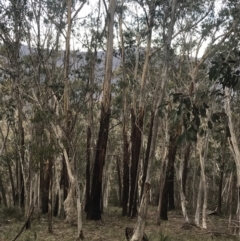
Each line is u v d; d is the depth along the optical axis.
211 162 34.06
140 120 22.00
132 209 22.33
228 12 17.45
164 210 22.08
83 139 28.08
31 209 14.32
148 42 21.25
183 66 22.14
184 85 19.16
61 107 19.36
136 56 23.31
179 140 5.14
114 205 36.06
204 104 5.26
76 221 18.38
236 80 5.44
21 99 17.72
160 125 22.78
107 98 19.58
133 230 14.54
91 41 21.81
